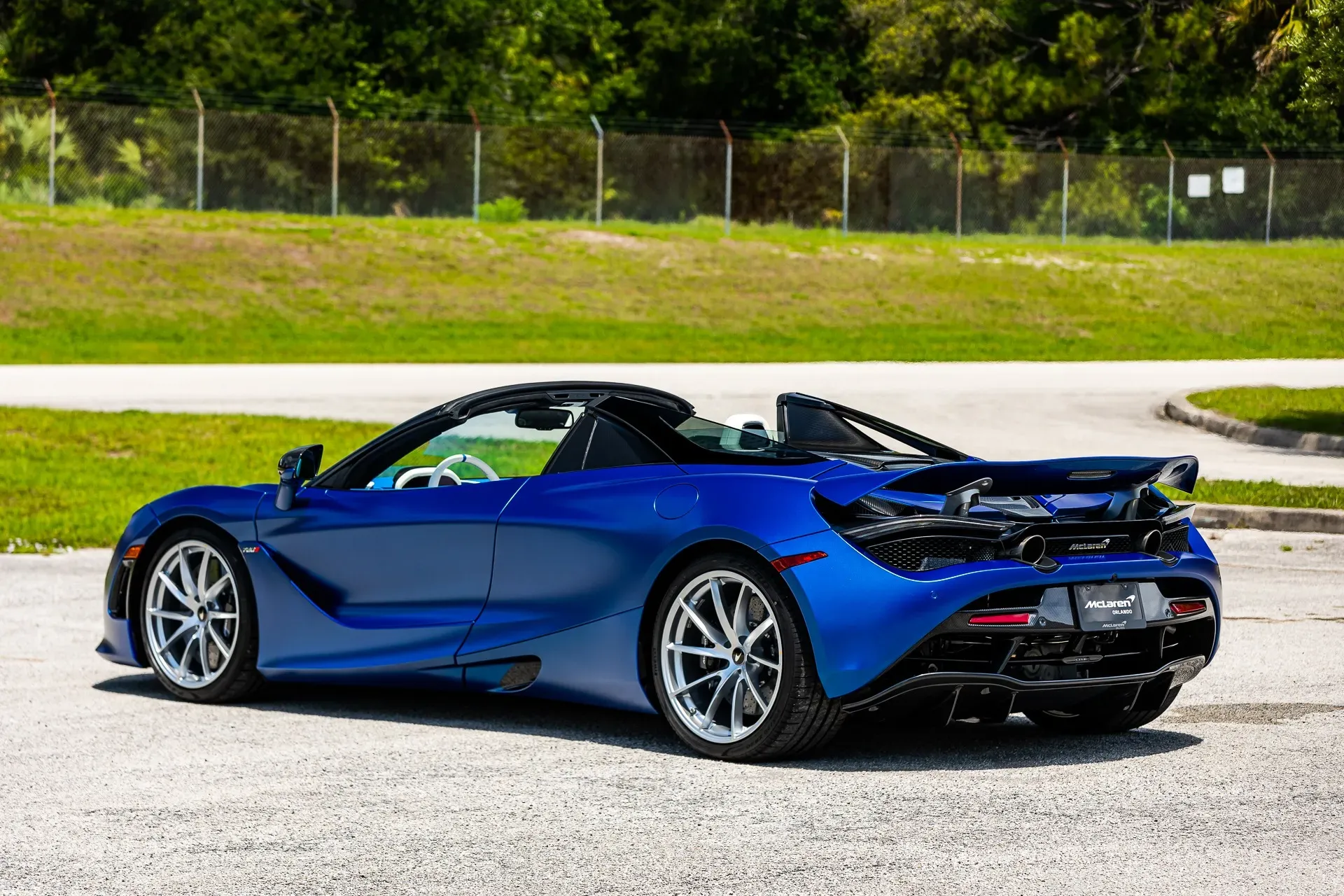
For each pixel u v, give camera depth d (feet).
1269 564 68.23
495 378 158.92
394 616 39.52
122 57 311.68
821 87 365.40
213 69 313.12
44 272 228.43
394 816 30.14
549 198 307.99
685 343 209.67
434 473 43.45
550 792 31.86
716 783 32.60
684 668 35.22
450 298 237.04
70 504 86.53
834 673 32.65
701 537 34.40
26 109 282.36
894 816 29.99
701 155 313.94
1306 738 37.01
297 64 315.99
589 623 36.19
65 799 31.45
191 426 117.50
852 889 25.45
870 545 32.99
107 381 155.53
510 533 37.58
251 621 41.22
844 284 256.52
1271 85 314.76
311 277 241.14
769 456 36.50
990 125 339.77
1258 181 307.78
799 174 312.71
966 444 112.78
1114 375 170.81
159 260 240.32
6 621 55.47
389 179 300.81
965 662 33.27
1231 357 207.62
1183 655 36.81
